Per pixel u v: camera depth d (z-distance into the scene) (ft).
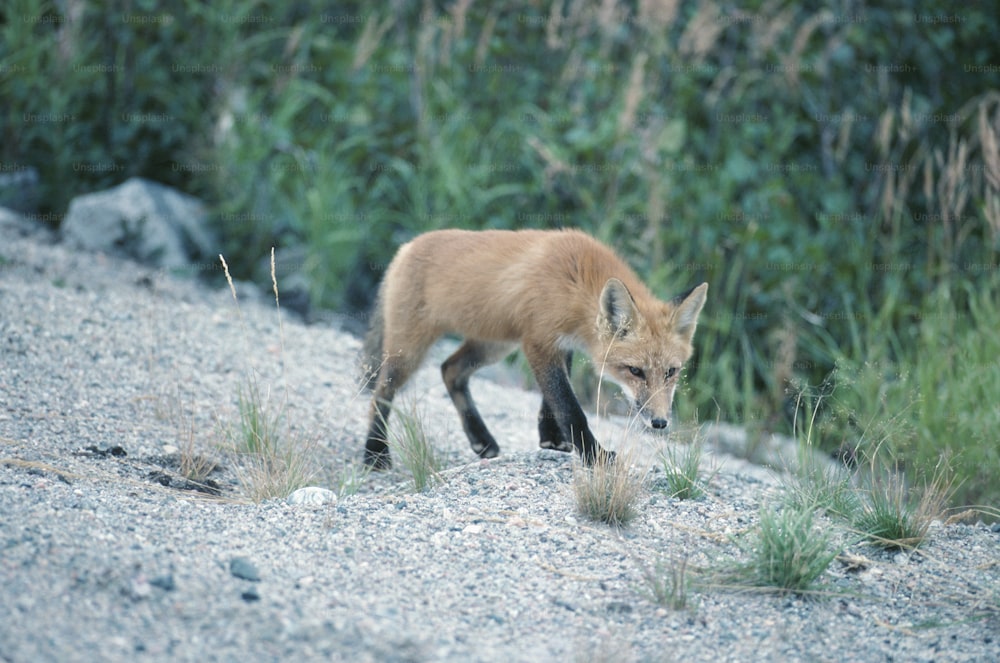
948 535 39.50
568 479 41.91
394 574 31.24
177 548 30.66
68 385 48.93
